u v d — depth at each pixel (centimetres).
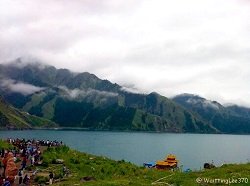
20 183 5166
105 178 5594
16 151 7619
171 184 3822
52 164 6538
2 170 5594
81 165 6406
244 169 4294
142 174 5862
